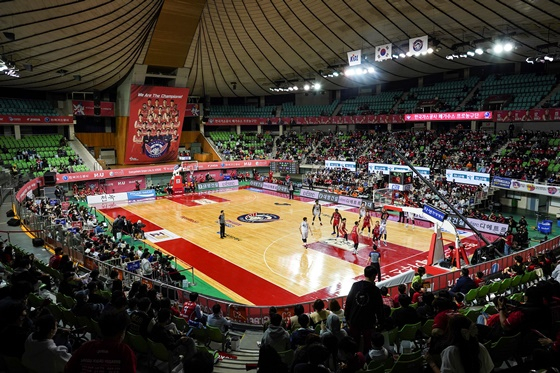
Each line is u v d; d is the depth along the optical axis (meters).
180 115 42.94
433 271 16.66
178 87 41.00
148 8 27.34
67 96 42.41
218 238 23.38
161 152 43.66
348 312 5.51
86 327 7.67
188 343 6.17
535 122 34.97
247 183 44.38
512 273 12.91
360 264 18.84
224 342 8.61
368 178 35.62
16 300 5.70
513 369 6.04
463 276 11.27
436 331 4.70
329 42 34.03
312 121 48.44
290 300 15.05
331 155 43.88
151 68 39.19
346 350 4.80
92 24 26.30
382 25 29.25
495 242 19.55
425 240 22.86
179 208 32.22
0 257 11.64
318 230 25.12
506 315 6.11
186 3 28.67
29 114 37.22
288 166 45.56
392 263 18.88
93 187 37.47
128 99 39.50
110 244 17.89
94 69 34.53
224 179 45.00
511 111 32.69
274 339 6.52
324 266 18.61
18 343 4.82
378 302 5.45
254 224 26.67
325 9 28.91
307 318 6.94
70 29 26.14
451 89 40.72
